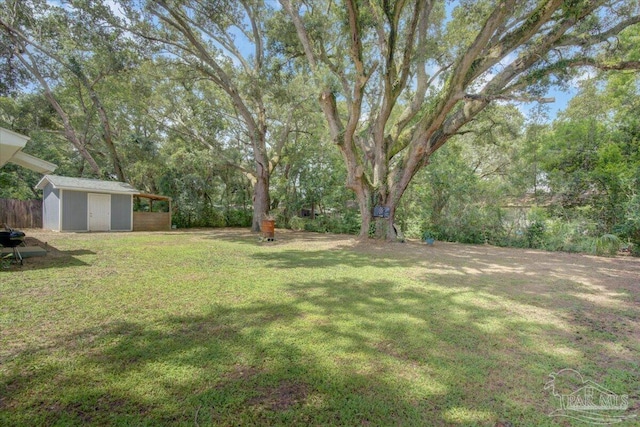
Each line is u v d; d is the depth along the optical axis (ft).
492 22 26.37
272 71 39.11
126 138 57.82
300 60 40.14
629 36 38.88
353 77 39.63
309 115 56.85
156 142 61.67
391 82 34.99
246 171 55.01
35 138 58.18
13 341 9.65
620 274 21.89
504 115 41.68
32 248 26.40
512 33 27.66
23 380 7.59
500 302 14.83
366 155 45.21
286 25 36.94
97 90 55.83
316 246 35.17
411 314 12.88
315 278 19.06
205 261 24.06
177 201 62.03
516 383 8.00
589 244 34.40
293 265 23.22
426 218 45.75
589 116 43.11
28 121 55.93
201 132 56.54
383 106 37.35
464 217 43.11
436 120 33.42
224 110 60.44
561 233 37.01
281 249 32.27
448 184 43.27
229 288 16.34
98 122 60.95
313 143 62.44
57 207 46.44
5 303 13.08
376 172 41.32
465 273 21.48
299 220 60.23
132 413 6.51
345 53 37.81
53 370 8.07
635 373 8.61
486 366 8.80
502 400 7.28
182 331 10.69
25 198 67.21
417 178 47.09
